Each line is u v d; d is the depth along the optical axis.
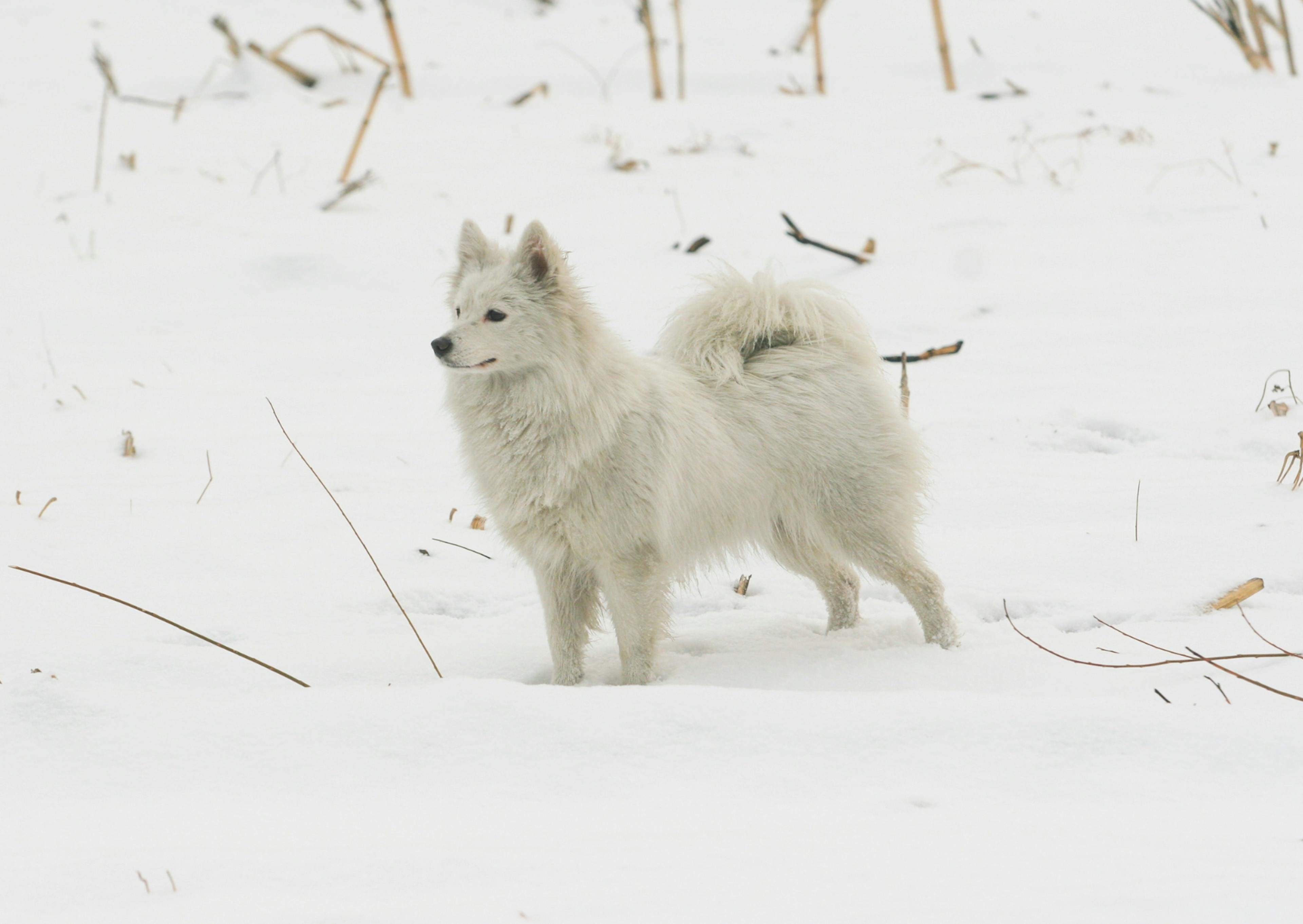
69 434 27.69
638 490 17.38
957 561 21.16
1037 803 12.05
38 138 49.16
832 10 72.38
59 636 17.83
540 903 9.46
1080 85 55.09
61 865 10.75
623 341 18.52
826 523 19.03
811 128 51.22
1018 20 67.19
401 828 11.73
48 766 13.56
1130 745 13.02
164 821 12.12
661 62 62.12
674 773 13.02
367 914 9.23
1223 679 15.49
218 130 50.88
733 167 46.84
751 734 13.55
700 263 37.59
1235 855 10.21
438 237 40.28
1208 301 32.75
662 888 9.77
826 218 40.97
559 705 14.12
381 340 33.91
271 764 13.48
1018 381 29.39
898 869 10.07
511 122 53.12
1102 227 38.59
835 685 16.70
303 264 38.03
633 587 17.70
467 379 17.75
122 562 21.42
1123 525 22.14
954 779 12.64
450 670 17.91
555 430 17.16
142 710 14.50
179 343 33.34
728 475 18.47
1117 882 9.57
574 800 12.53
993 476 24.77
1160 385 28.47
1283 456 24.39
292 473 25.97
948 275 36.06
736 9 74.69
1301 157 43.09
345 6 73.31
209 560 21.77
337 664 17.88
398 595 20.80
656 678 17.73
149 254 38.66
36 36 63.66
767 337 19.97
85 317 34.56
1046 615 19.12
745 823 11.63
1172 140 46.69
